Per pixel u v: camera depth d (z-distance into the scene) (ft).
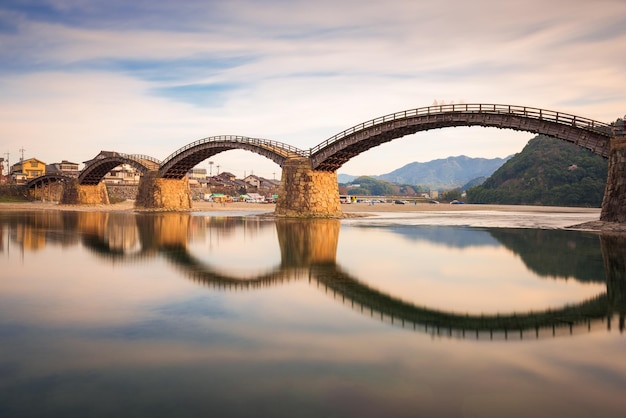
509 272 80.12
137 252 104.27
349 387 32.01
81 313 51.03
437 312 52.85
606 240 127.13
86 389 31.65
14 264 85.51
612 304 57.21
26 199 449.06
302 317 50.01
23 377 33.50
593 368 35.70
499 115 172.96
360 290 64.85
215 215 271.49
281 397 30.48
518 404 29.60
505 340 42.52
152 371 34.65
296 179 240.12
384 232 159.12
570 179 557.74
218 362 36.47
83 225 180.86
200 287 65.92
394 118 200.13
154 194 324.39
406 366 35.81
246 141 265.34
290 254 102.47
